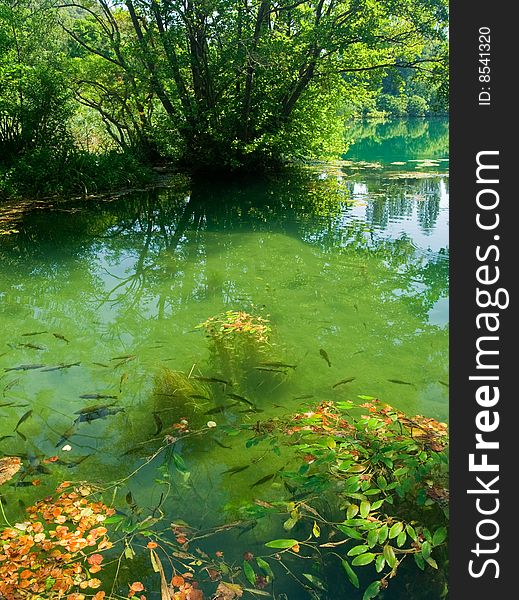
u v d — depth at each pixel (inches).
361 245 317.7
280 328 198.7
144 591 90.4
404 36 584.7
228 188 551.5
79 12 836.6
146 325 208.1
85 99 634.8
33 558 94.8
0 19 502.9
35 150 492.1
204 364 172.6
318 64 567.8
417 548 96.0
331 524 102.7
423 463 112.7
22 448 130.7
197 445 130.0
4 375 168.6
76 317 218.1
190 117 606.2
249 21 542.0
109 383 163.3
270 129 614.2
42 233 358.3
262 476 118.6
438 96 579.2
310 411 138.1
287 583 91.8
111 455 127.8
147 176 569.6
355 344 186.1
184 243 330.6
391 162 772.0
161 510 108.7
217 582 91.3
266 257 295.7
